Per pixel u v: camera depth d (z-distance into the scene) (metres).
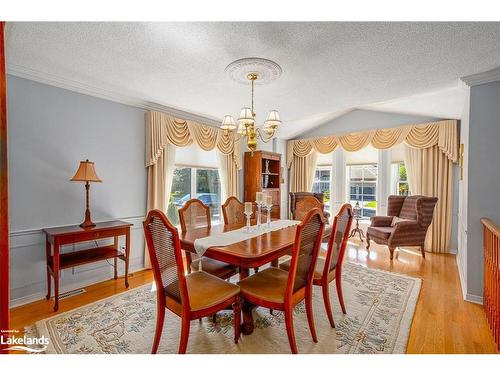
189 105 3.57
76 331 2.01
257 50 2.07
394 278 3.13
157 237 1.66
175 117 3.79
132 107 3.38
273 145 5.96
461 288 2.87
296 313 2.30
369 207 5.50
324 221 1.86
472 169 2.59
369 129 5.14
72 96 2.83
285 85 2.80
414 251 4.37
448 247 4.27
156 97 3.25
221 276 2.28
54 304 2.46
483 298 2.44
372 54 2.11
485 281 2.34
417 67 2.35
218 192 4.80
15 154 2.46
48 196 2.66
